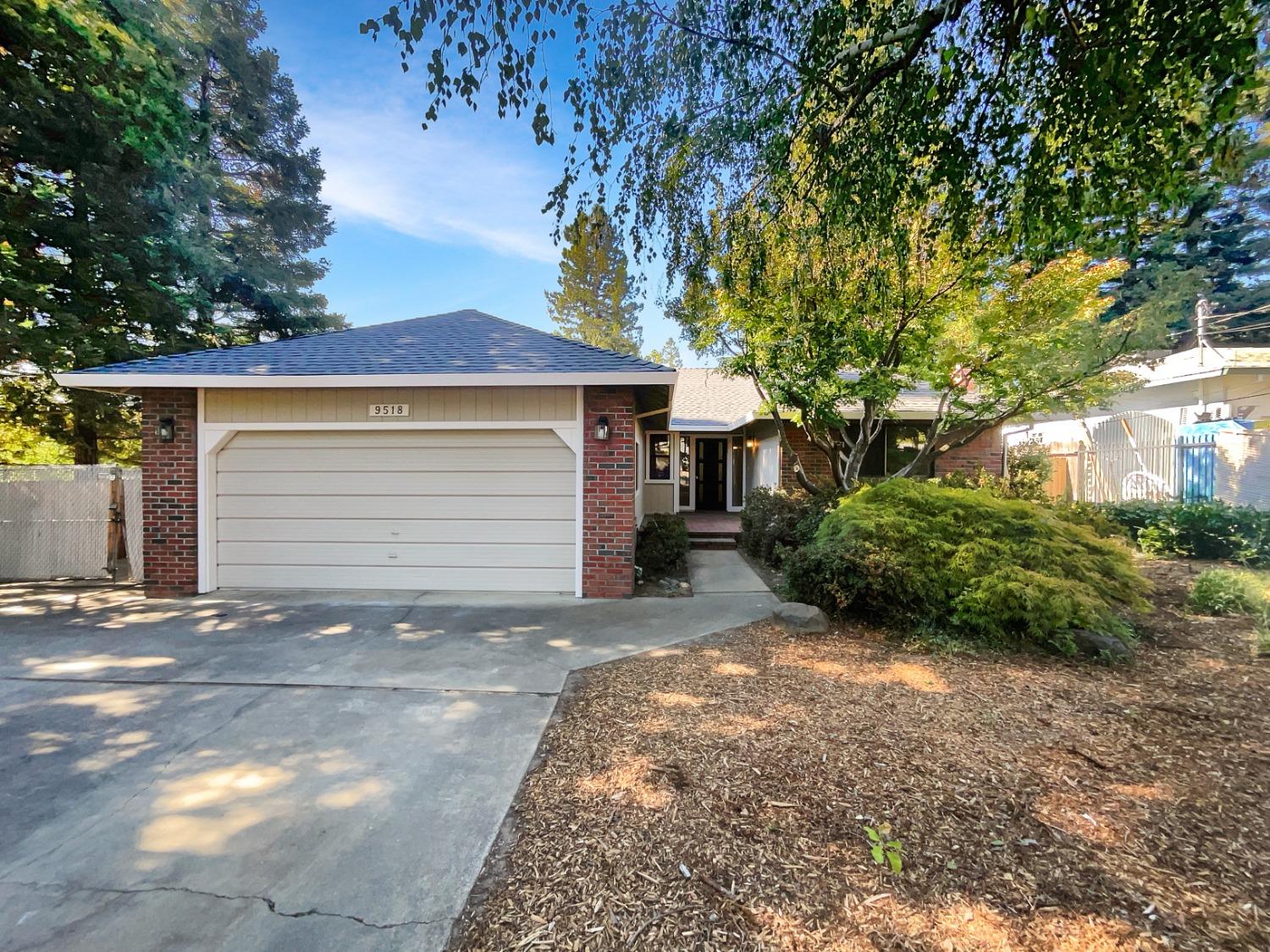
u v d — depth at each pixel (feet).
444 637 17.66
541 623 19.22
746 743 10.43
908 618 17.10
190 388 23.25
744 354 28.50
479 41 10.50
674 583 25.53
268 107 52.49
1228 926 6.12
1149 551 26.86
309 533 24.02
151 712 12.37
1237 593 18.38
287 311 50.60
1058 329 25.73
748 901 6.61
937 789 8.79
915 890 6.72
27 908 6.80
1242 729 10.69
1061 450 43.27
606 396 22.86
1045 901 6.51
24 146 29.94
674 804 8.55
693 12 11.32
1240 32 7.77
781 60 11.89
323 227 56.18
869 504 19.81
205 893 7.04
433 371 21.95
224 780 9.63
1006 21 9.33
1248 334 61.31
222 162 51.44
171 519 23.44
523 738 11.03
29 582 26.30
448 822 8.41
